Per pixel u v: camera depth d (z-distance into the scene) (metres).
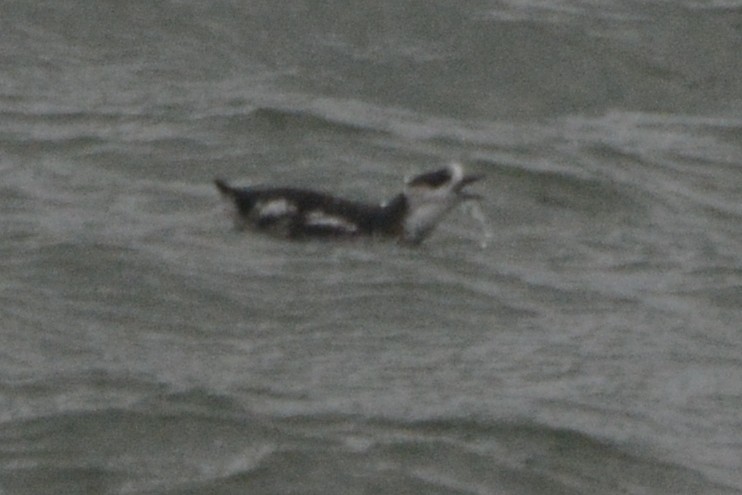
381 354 25.36
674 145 35.78
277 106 35.19
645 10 40.94
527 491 22.34
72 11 38.53
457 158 33.84
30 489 21.77
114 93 35.59
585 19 40.16
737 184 34.25
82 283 26.78
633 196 32.78
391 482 22.25
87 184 31.14
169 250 28.11
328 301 26.81
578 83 38.12
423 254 28.97
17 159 32.03
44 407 23.30
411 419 23.53
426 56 38.31
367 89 37.06
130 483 21.94
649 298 28.25
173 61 37.38
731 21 40.72
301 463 22.47
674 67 39.00
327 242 28.95
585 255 29.89
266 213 29.11
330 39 38.59
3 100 34.75
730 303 28.30
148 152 32.81
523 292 27.94
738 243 31.19
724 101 38.12
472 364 25.25
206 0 39.22
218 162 32.78
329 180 32.59
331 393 24.06
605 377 25.22
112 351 24.89
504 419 23.66
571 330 26.73
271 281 27.31
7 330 25.22
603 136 35.91
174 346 25.17
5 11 38.31
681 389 25.08
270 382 24.27
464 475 22.50
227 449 22.69
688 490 22.61
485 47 38.75
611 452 23.22
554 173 33.31
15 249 27.66
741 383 25.42
